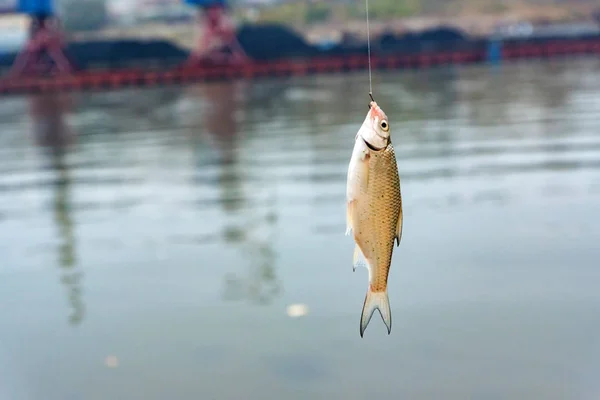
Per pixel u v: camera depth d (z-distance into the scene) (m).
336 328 7.39
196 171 16.64
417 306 7.81
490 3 67.75
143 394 6.27
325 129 23.62
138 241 10.70
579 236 9.83
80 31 64.12
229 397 6.17
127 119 30.48
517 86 36.03
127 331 7.53
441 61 60.56
